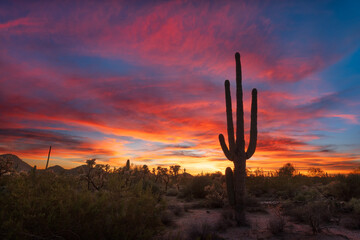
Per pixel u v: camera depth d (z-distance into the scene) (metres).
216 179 23.72
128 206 5.11
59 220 4.07
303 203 11.81
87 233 4.27
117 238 4.36
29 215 3.88
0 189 4.94
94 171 14.08
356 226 7.89
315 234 7.16
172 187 27.97
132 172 18.20
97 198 5.15
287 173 25.59
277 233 7.39
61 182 5.66
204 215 10.90
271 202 13.80
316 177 27.70
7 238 3.51
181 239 6.04
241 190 12.09
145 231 4.82
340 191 13.83
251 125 13.38
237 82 13.75
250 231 7.77
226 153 13.32
